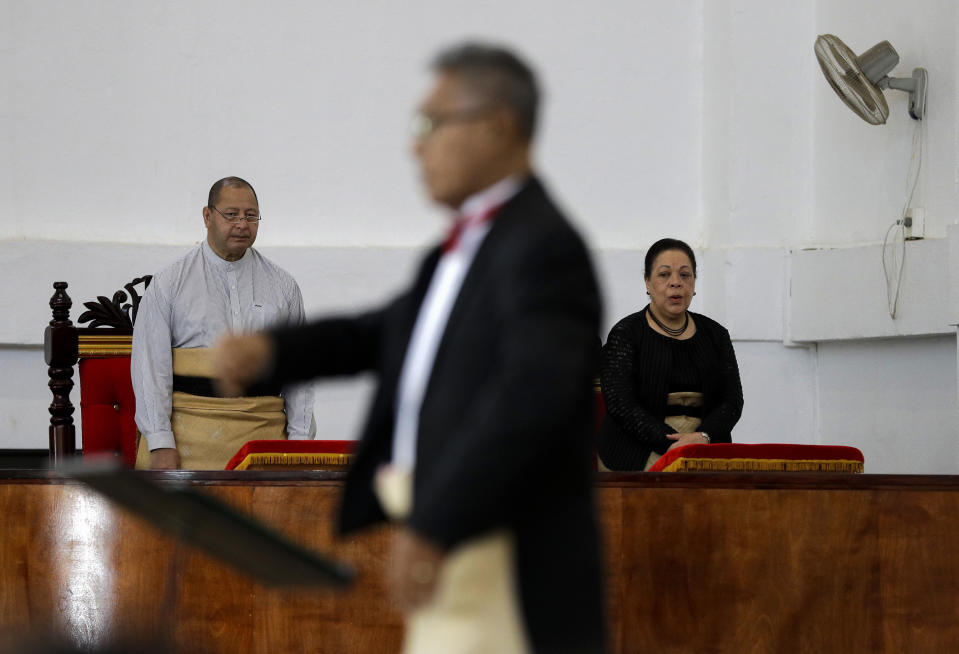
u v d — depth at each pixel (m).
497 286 3.90
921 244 13.38
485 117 4.11
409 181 15.59
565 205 15.60
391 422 4.26
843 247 14.20
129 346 11.40
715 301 15.03
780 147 14.98
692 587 8.72
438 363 4.03
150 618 8.80
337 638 8.66
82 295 14.88
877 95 13.29
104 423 11.33
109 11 15.30
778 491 8.79
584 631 3.88
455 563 3.94
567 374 3.63
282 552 3.90
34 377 14.88
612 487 8.72
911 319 13.49
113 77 15.29
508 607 3.93
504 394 3.62
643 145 15.67
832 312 14.27
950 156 13.23
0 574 8.91
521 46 15.69
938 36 13.33
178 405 10.88
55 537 8.91
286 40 15.53
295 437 11.06
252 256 11.52
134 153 15.30
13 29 15.15
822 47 13.35
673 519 8.74
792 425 14.84
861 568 8.80
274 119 15.48
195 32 15.42
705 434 10.33
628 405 10.41
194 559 8.77
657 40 15.73
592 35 15.73
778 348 14.90
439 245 4.27
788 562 8.77
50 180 15.15
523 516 3.91
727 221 15.17
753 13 15.12
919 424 13.72
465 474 3.56
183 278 11.08
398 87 15.65
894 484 8.87
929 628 8.82
